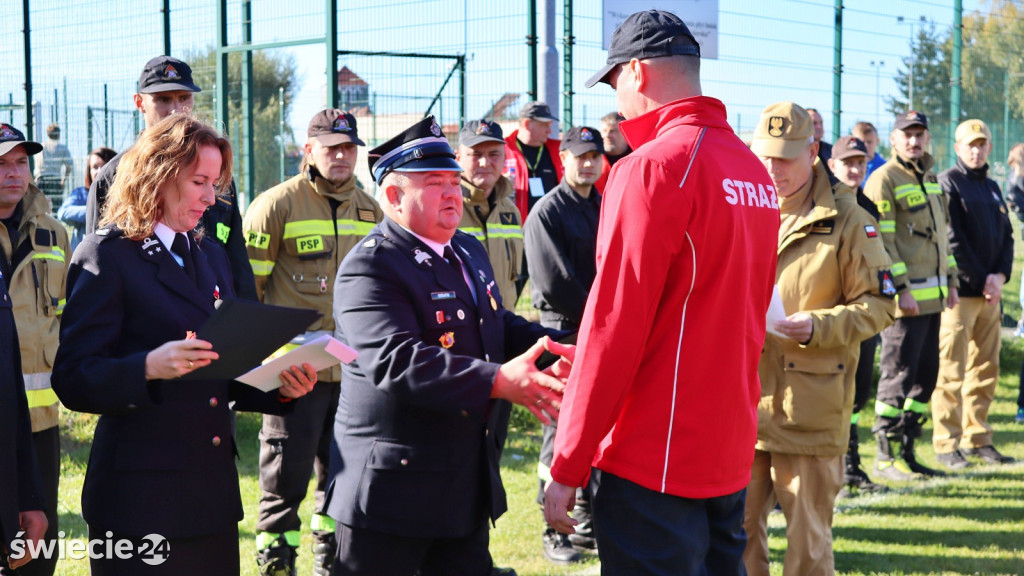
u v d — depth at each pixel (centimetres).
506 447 734
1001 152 1140
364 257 293
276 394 298
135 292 273
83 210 873
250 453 712
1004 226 725
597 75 287
